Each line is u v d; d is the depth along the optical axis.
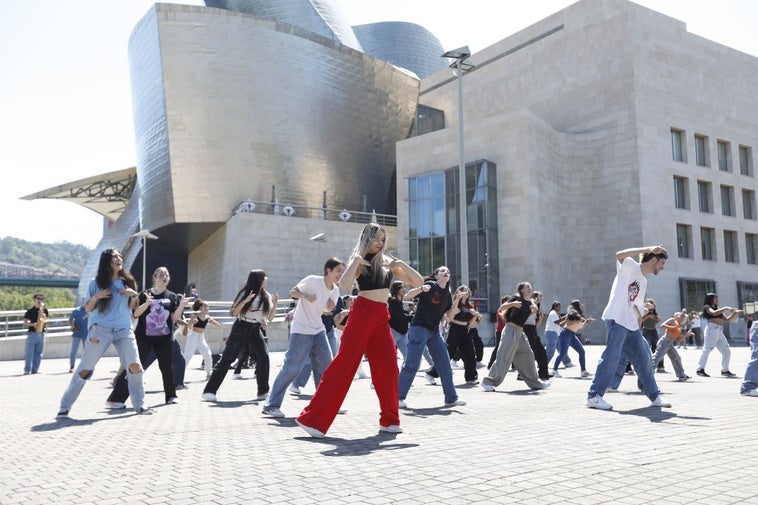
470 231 37.97
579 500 3.38
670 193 39.25
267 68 49.38
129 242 64.69
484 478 3.92
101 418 7.30
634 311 7.77
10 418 7.38
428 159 42.41
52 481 4.08
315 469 4.30
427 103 58.00
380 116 56.31
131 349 7.64
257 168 48.44
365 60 55.09
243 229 41.69
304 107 50.97
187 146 46.88
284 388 7.43
